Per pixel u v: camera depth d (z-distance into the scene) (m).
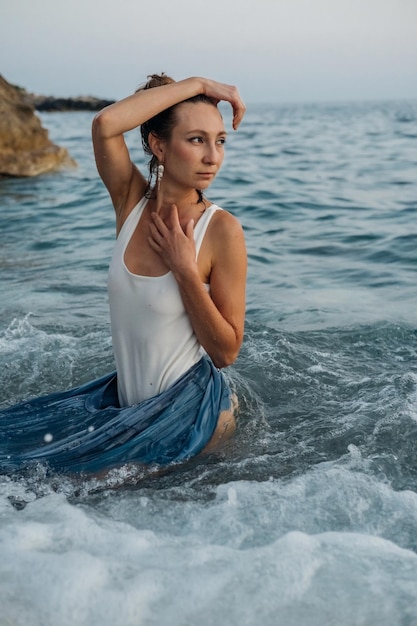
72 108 71.25
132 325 3.13
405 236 7.61
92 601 2.07
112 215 9.22
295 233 8.02
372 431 3.37
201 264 3.02
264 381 3.99
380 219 8.67
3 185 12.28
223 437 3.26
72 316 5.21
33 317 5.18
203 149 2.95
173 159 2.98
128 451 3.03
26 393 3.91
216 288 3.05
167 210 3.07
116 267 3.09
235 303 3.04
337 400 3.76
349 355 4.42
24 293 5.82
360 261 6.80
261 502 2.71
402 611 2.05
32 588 2.12
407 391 3.80
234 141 23.11
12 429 3.15
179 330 3.13
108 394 3.38
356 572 2.21
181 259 2.89
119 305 3.12
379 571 2.22
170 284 3.01
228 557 2.28
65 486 2.91
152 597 2.10
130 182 3.15
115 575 2.18
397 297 5.66
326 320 5.07
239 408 3.59
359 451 3.15
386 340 4.65
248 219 8.84
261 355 4.35
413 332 4.77
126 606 2.06
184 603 2.08
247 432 3.37
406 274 6.31
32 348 4.51
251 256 7.04
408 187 11.44
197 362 3.28
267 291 5.88
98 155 3.05
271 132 29.25
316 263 6.77
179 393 3.17
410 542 2.48
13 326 4.94
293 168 14.22
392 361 4.31
